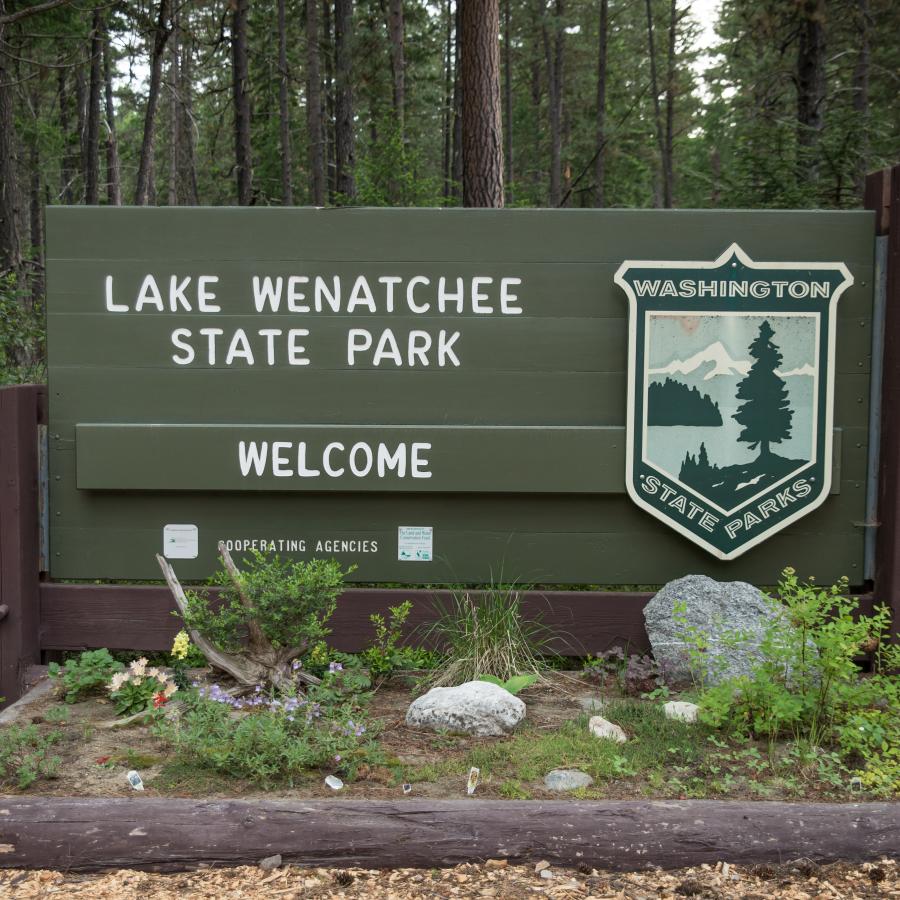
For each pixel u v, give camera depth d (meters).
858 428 5.73
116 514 5.80
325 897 3.36
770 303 5.60
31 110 22.83
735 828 3.60
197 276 5.71
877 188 5.66
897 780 3.91
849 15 14.31
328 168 27.70
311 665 5.23
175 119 33.81
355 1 26.86
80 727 4.64
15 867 3.58
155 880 3.51
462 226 5.68
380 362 5.72
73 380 5.73
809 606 4.47
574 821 3.60
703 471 5.63
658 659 5.28
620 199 35.34
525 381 5.72
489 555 5.78
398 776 3.97
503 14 34.59
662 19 33.72
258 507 5.79
